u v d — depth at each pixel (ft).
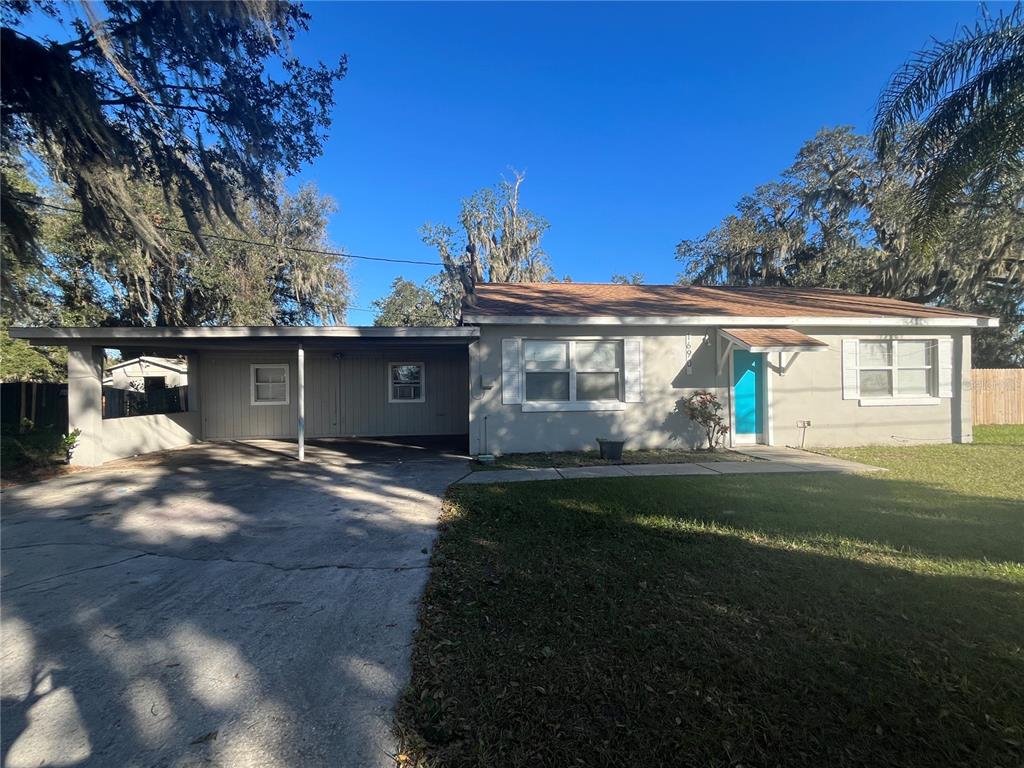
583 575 14.34
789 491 23.86
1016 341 75.00
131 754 7.98
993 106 23.93
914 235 27.73
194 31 23.35
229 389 49.29
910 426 39.68
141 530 19.72
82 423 34.30
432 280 107.65
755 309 39.34
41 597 13.73
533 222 97.50
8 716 8.87
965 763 7.61
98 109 22.56
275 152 28.35
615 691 9.25
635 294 45.68
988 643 10.77
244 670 10.21
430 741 8.17
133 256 47.60
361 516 21.31
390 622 12.07
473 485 26.37
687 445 37.58
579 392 37.06
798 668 9.88
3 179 23.77
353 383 50.52
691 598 12.85
